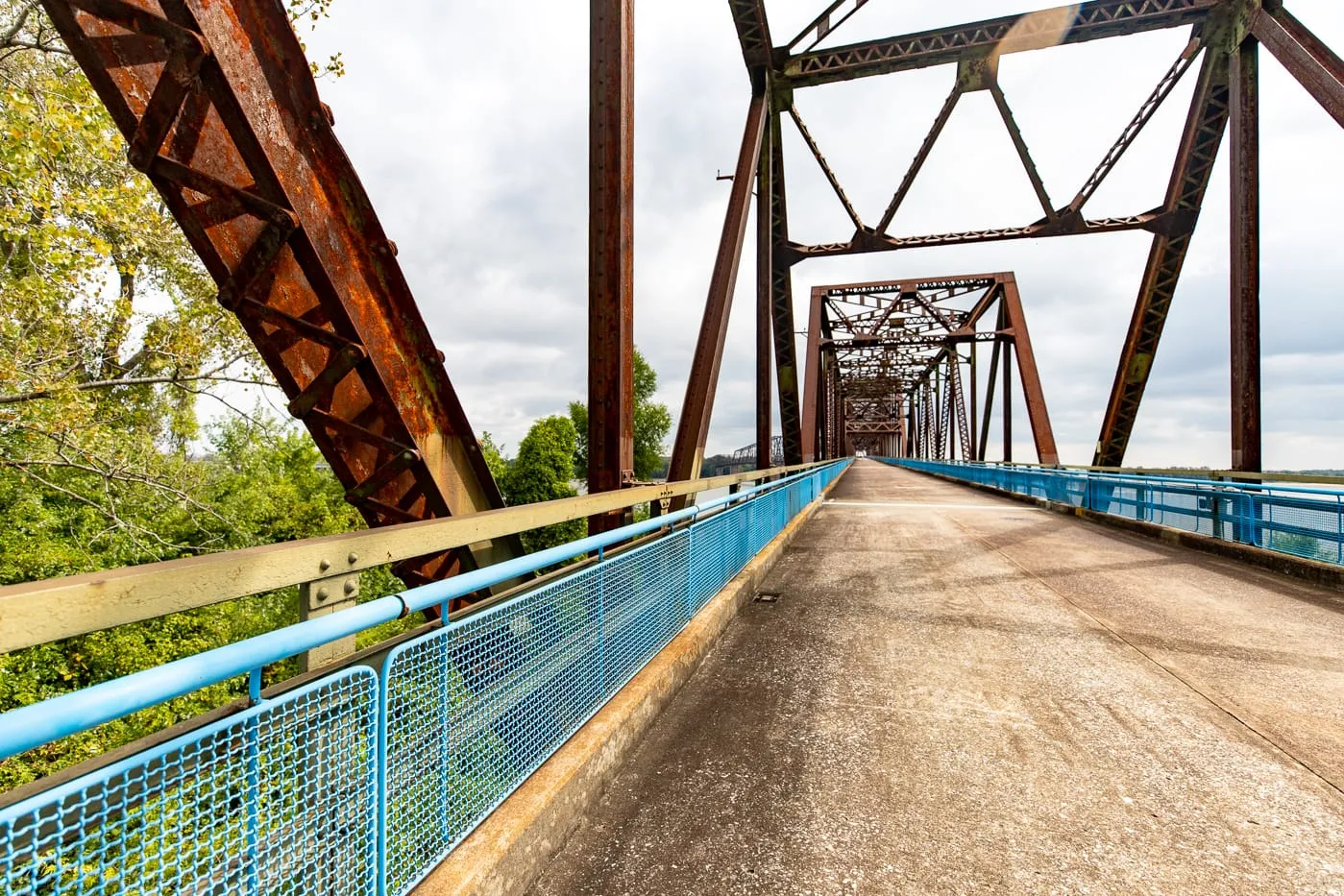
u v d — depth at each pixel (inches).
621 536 129.0
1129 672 156.3
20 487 505.0
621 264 181.3
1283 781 104.9
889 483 1195.3
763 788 104.8
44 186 291.1
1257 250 343.9
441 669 74.8
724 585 223.1
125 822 41.2
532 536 1605.6
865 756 115.0
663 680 137.5
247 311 95.6
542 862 84.6
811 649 176.9
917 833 91.7
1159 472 402.6
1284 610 215.2
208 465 660.7
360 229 103.3
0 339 339.0
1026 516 540.7
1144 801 99.2
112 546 570.3
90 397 436.1
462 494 134.0
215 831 47.1
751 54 465.4
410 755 69.2
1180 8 414.0
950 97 517.0
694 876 83.4
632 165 190.7
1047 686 147.7
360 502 119.6
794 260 632.4
